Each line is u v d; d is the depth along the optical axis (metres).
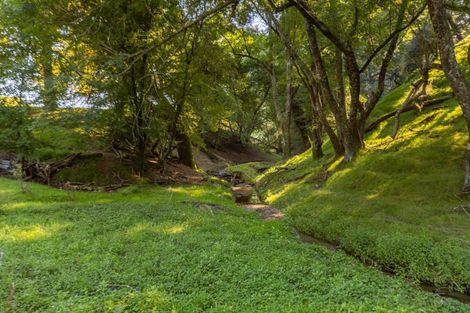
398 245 8.67
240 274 6.72
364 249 9.32
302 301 5.70
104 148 20.58
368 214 11.48
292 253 8.28
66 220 10.75
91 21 15.04
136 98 17.59
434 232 9.20
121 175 19.03
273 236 10.04
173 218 11.34
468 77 15.98
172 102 19.69
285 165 25.42
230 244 8.59
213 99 20.19
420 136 15.77
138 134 18.16
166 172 21.58
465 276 7.24
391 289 6.37
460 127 14.77
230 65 21.89
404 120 18.33
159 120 19.05
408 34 20.44
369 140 18.44
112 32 15.67
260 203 18.03
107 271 6.63
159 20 16.55
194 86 19.38
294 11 20.89
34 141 16.55
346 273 7.18
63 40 15.72
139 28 16.53
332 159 18.81
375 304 5.52
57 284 5.89
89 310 4.96
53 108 15.02
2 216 11.15
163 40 12.66
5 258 7.19
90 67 15.85
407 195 12.18
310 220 12.28
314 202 14.15
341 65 17.33
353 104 16.52
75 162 19.52
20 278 6.15
